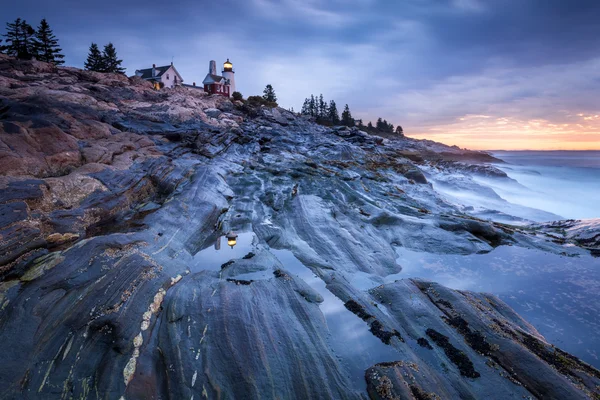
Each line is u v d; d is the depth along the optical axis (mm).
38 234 8336
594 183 40625
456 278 10195
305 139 39031
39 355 5508
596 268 10766
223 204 15156
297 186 18547
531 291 9445
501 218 16812
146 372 5586
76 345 5812
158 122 28797
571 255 11742
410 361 6148
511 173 53281
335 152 31703
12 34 58594
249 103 68312
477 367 6035
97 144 16453
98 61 70562
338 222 13703
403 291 8492
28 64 38625
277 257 10922
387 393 5336
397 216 14344
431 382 5648
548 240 12914
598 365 6555
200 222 12781
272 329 6727
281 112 62969
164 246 10156
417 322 7352
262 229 13094
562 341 7324
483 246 12344
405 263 11188
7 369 5066
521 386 5582
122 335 6105
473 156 83688
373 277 9930
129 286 7406
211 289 8039
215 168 19953
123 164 15594
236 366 5719
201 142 25469
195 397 5219
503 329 7008
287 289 8312
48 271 7445
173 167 17188
